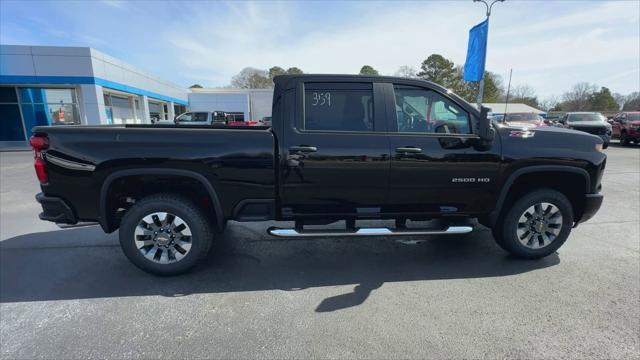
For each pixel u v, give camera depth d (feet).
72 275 11.44
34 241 14.37
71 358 7.52
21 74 53.78
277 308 9.54
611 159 40.47
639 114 59.31
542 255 12.50
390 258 13.00
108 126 11.81
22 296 10.11
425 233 11.63
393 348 7.86
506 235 12.32
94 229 15.85
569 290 10.47
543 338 8.21
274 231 11.18
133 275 11.47
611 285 10.77
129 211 10.84
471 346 7.93
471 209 11.89
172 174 10.59
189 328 8.61
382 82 11.38
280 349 7.84
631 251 13.42
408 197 11.50
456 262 12.60
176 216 10.97
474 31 54.90
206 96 124.36
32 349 7.80
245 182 10.90
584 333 8.39
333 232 11.34
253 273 11.72
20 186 25.82
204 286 10.80
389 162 11.09
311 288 10.69
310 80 11.23
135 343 8.03
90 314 9.21
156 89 87.30
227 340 8.15
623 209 19.31
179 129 10.68
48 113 59.82
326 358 7.55
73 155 10.33
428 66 194.39
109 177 10.45
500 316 9.12
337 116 11.27
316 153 10.89
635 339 8.17
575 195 12.77
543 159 11.59
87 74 56.39
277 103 11.15
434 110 11.61
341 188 11.19
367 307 9.59
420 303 9.78
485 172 11.50
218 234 15.39
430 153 11.18
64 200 10.60
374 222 16.65
